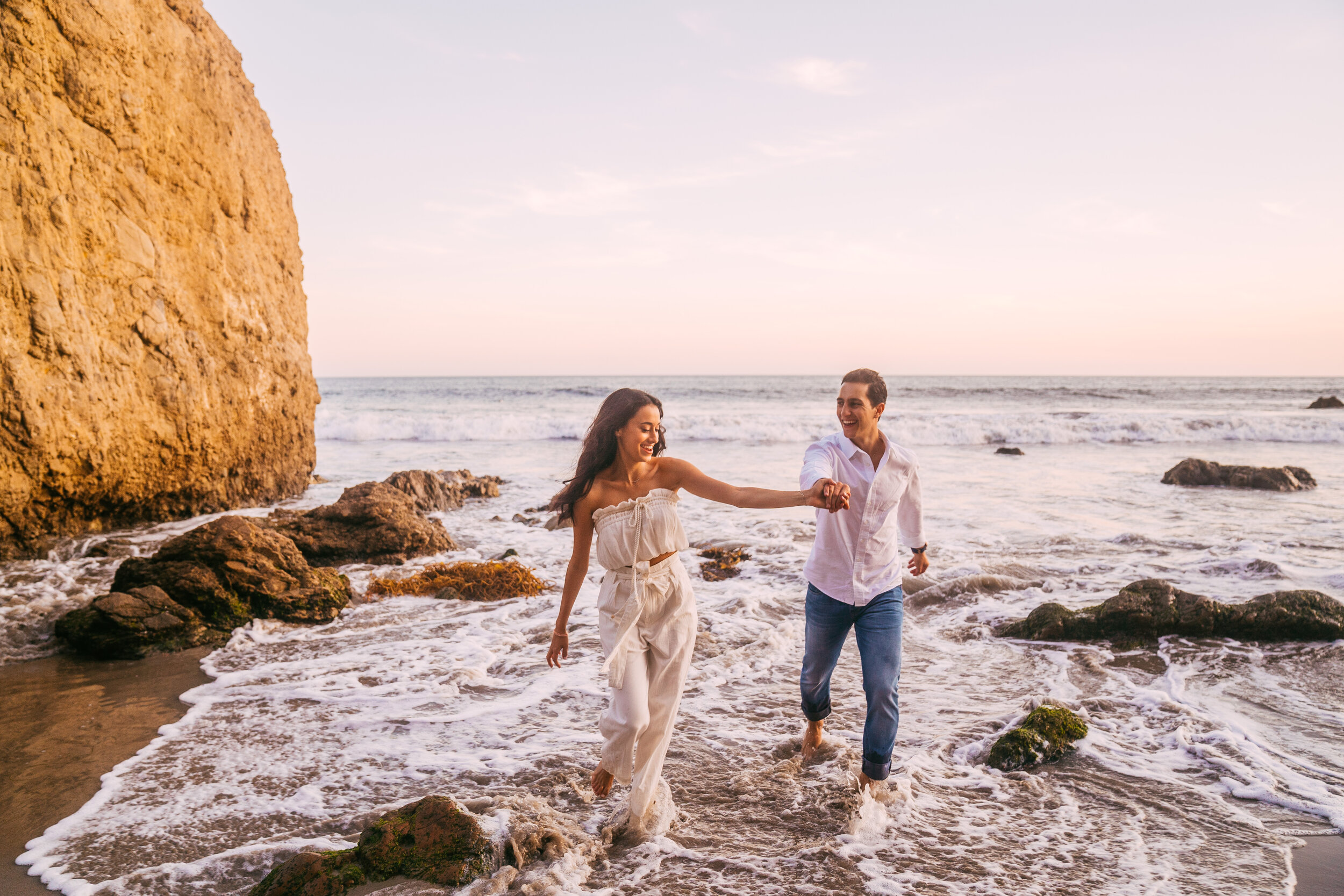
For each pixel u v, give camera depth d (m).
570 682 5.41
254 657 6.02
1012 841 3.37
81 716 4.84
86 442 8.98
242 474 12.44
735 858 3.24
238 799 3.76
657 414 3.38
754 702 5.06
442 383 91.50
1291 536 9.98
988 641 6.32
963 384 81.31
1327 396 52.28
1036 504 12.83
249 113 13.41
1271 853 3.27
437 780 3.93
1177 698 5.01
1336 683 5.22
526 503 14.29
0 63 8.23
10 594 7.16
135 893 3.01
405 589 7.98
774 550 9.68
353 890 2.90
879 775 3.53
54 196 8.73
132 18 10.05
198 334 11.21
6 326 8.14
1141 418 26.66
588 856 3.21
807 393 56.38
